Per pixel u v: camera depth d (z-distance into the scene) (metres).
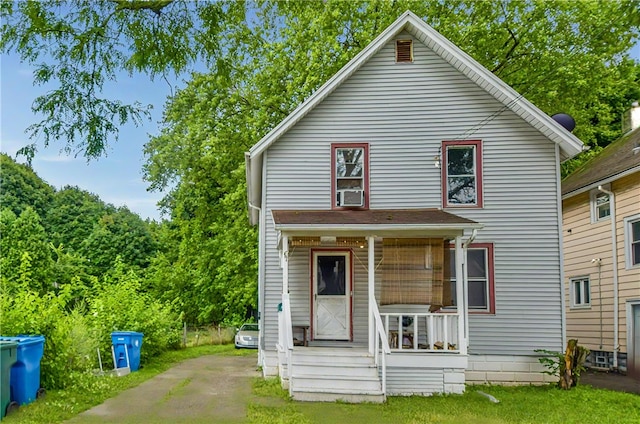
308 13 19.55
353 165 13.01
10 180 39.31
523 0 19.84
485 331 12.17
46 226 40.31
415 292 11.02
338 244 12.38
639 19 5.23
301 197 12.92
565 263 19.91
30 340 8.65
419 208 12.76
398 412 8.95
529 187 12.56
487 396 10.59
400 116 13.05
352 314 12.66
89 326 13.62
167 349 20.52
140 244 40.03
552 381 11.98
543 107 20.83
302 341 12.57
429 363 10.37
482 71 12.59
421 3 20.42
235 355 19.22
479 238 12.50
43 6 5.68
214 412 8.66
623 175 15.27
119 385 10.96
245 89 21.34
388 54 13.26
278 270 12.84
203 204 24.61
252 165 13.27
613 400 10.29
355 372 10.46
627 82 23.16
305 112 12.94
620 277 16.17
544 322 12.12
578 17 19.45
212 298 32.25
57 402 8.73
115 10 6.04
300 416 8.43
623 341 15.92
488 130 12.83
